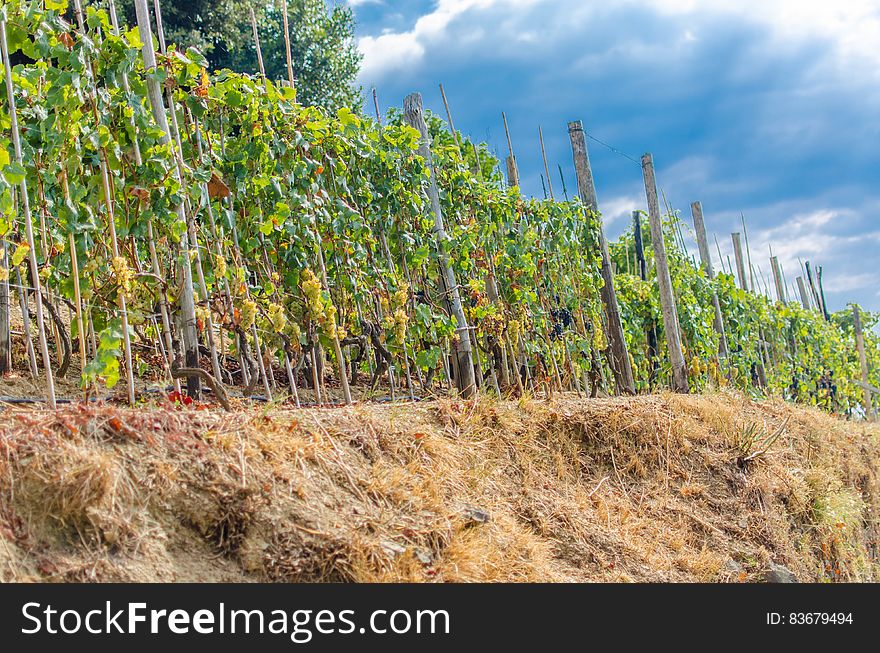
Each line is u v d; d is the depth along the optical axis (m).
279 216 4.95
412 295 5.98
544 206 8.05
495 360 6.75
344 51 18.36
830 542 6.46
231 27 15.59
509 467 4.63
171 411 3.20
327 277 5.71
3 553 2.39
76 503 2.58
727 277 12.19
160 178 4.16
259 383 5.80
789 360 14.62
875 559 7.58
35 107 4.20
